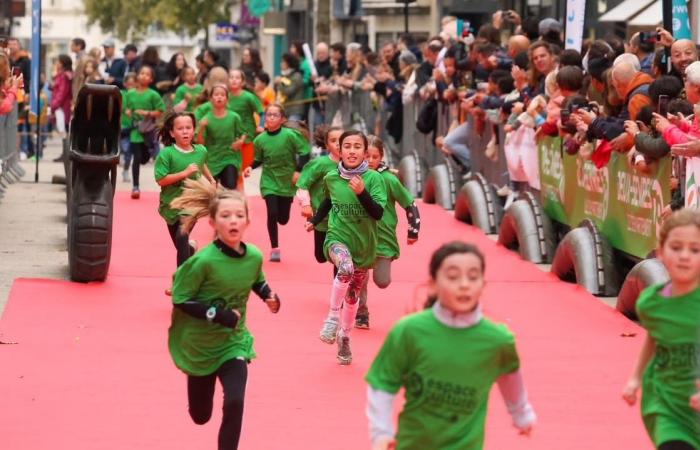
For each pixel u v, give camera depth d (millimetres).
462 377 8406
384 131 37219
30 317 17312
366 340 16594
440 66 32219
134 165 31797
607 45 21469
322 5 56125
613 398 13828
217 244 11148
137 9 84125
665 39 19344
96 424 12648
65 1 125938
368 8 56438
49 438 12180
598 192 20359
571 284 20250
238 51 86000
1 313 17516
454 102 29641
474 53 28266
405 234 25703
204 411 11547
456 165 30047
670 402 9172
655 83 18125
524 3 41156
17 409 13094
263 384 14273
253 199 32281
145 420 12789
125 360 15172
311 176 17859
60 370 14641
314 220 16562
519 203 23141
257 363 15211
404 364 8461
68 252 20922
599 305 18547
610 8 33719
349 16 59531
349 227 15492
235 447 10969
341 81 39781
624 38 33125
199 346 11164
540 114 23531
